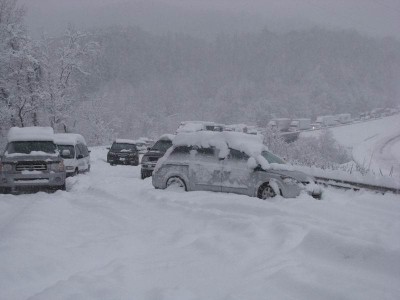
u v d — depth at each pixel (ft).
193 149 38.73
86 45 146.92
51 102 133.39
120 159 85.76
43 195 38.88
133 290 14.48
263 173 34.94
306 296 13.58
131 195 36.73
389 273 15.19
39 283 15.12
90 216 27.02
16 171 40.24
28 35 125.90
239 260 17.33
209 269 16.48
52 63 138.72
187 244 20.42
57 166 41.57
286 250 18.70
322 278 14.79
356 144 235.81
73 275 15.52
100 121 185.26
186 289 14.39
